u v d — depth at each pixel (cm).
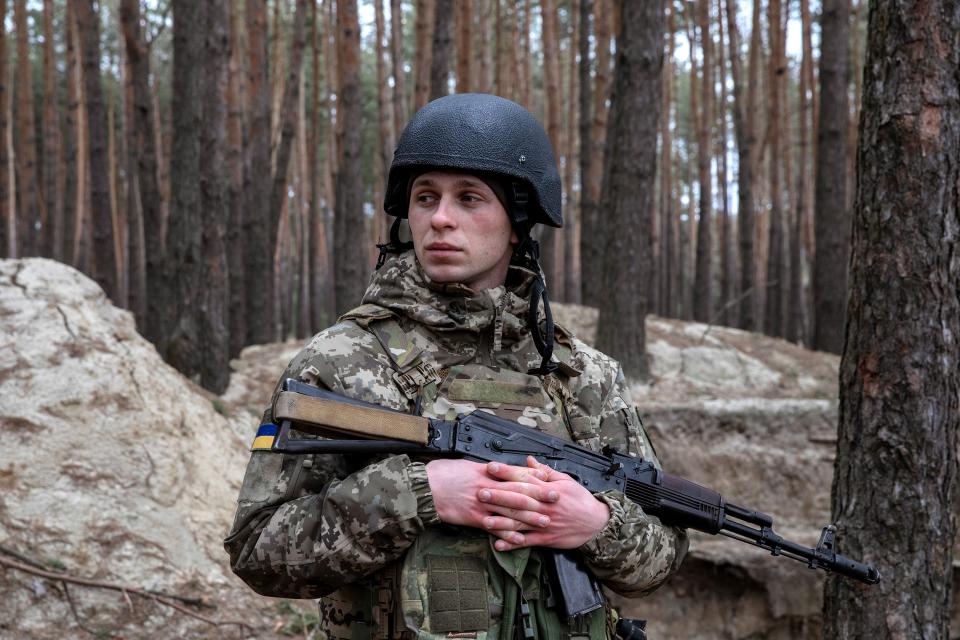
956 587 533
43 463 414
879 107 266
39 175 1847
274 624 406
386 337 150
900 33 262
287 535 135
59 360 454
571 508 143
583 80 1156
